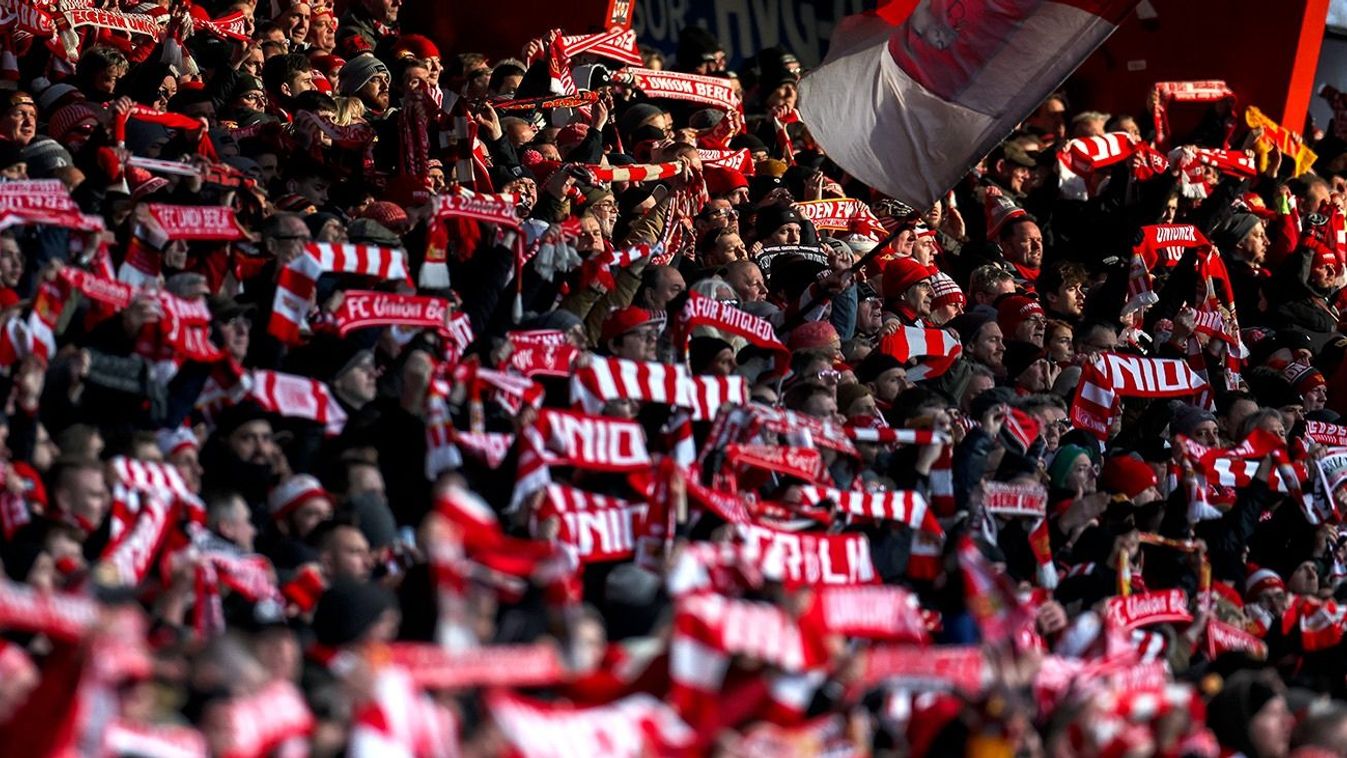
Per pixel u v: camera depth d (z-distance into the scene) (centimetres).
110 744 1731
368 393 2769
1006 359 3947
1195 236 4431
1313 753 2614
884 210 4669
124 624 1650
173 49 3778
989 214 4738
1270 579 3428
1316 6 5850
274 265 2902
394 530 2523
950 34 3800
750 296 3678
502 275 3164
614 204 3825
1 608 1633
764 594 2186
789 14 5900
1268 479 3488
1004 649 2212
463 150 3688
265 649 1939
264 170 3575
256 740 1808
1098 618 2680
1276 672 2936
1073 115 6162
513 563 1927
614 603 2430
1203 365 4209
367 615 2072
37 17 3888
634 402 2905
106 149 3069
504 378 2770
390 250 2938
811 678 1978
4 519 2258
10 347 2512
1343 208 5638
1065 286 4366
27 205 2733
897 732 2314
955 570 2569
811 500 2873
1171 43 6016
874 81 3900
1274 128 5612
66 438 2414
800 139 5122
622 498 2802
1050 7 3712
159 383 2594
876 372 3594
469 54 4544
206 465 2600
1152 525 3397
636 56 4747
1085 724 2320
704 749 1903
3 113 3228
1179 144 5881
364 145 3650
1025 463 3164
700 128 4738
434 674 1831
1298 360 4578
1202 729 2461
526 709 1855
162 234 2841
